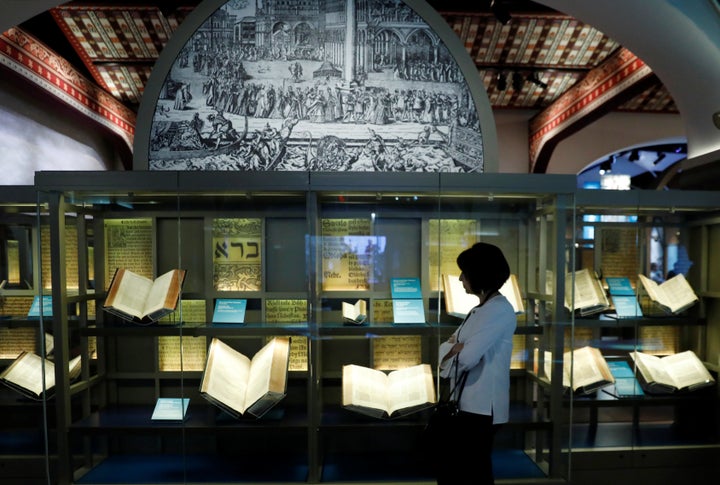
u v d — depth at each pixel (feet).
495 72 21.85
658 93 25.44
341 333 8.46
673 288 10.03
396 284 8.82
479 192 7.91
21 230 9.01
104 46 18.34
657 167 37.99
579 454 9.15
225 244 8.81
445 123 9.11
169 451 8.95
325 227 8.71
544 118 26.53
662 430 10.04
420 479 7.98
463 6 16.76
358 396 8.18
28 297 9.09
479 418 6.37
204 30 8.94
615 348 10.23
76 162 20.59
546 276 8.36
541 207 8.49
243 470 8.30
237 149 8.99
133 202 8.61
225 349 8.75
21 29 14.51
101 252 8.75
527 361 9.04
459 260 6.62
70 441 7.98
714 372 9.88
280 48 9.01
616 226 9.93
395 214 8.76
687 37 9.33
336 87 9.03
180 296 8.46
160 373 8.98
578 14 10.23
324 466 8.45
